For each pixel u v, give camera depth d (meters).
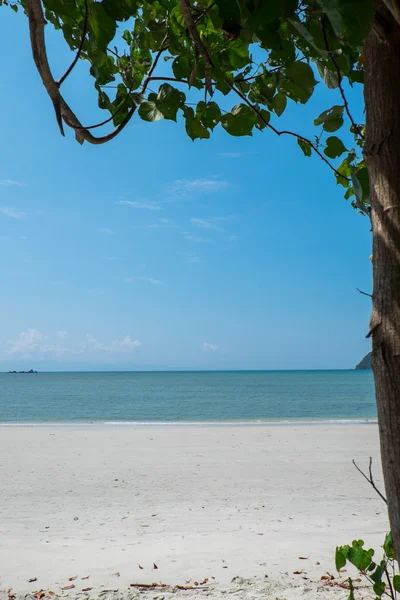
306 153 2.49
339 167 2.62
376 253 1.73
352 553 2.81
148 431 20.14
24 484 10.24
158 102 2.00
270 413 37.62
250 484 10.12
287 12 1.43
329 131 2.17
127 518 7.66
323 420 28.25
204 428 21.34
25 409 44.97
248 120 2.30
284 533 6.69
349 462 12.70
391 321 1.64
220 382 134.62
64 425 23.94
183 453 14.25
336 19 1.15
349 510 8.06
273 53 2.04
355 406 45.41
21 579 4.96
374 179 1.76
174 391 83.06
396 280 1.66
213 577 4.94
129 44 2.22
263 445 15.81
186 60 2.11
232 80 2.25
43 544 6.27
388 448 1.63
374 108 1.75
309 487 9.84
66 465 12.43
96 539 6.51
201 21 2.12
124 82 2.21
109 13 1.77
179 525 7.21
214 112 2.15
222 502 8.67
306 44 1.92
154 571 5.16
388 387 1.63
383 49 1.73
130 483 10.29
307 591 4.46
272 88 2.21
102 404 51.69
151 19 2.18
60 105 1.81
